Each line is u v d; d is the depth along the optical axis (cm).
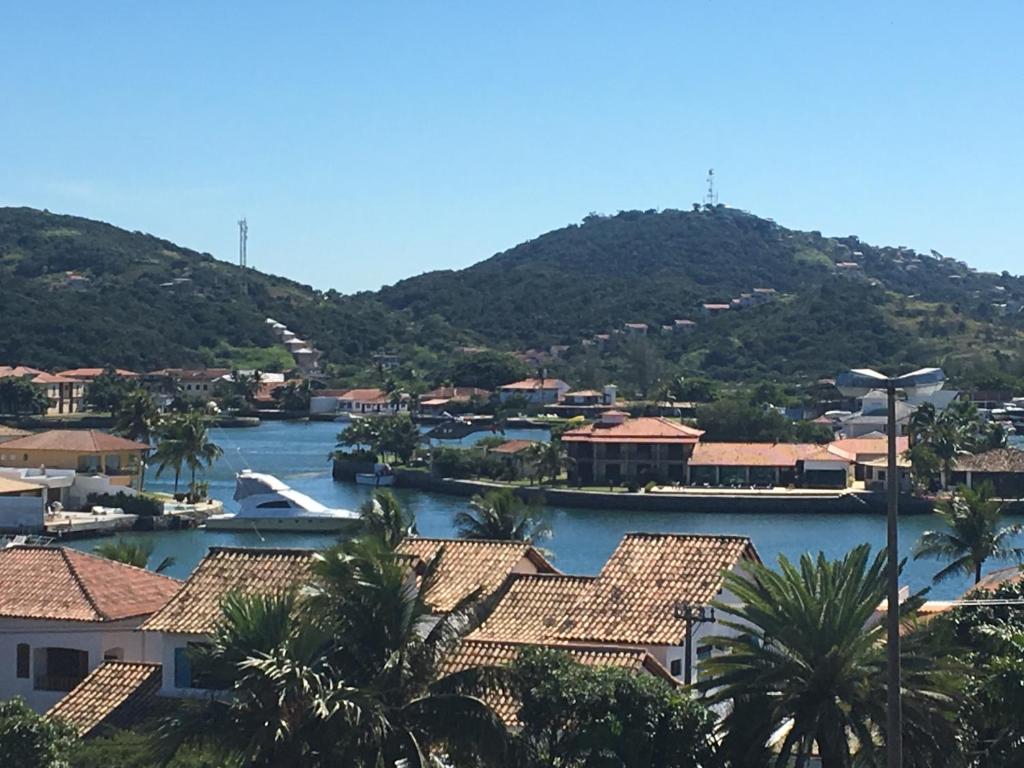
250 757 2970
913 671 3400
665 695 3381
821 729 3359
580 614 4506
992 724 3412
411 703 3098
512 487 16762
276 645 3027
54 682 4669
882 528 14238
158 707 4175
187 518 13425
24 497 12356
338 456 19438
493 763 3092
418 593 3306
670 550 4778
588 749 3303
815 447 17312
